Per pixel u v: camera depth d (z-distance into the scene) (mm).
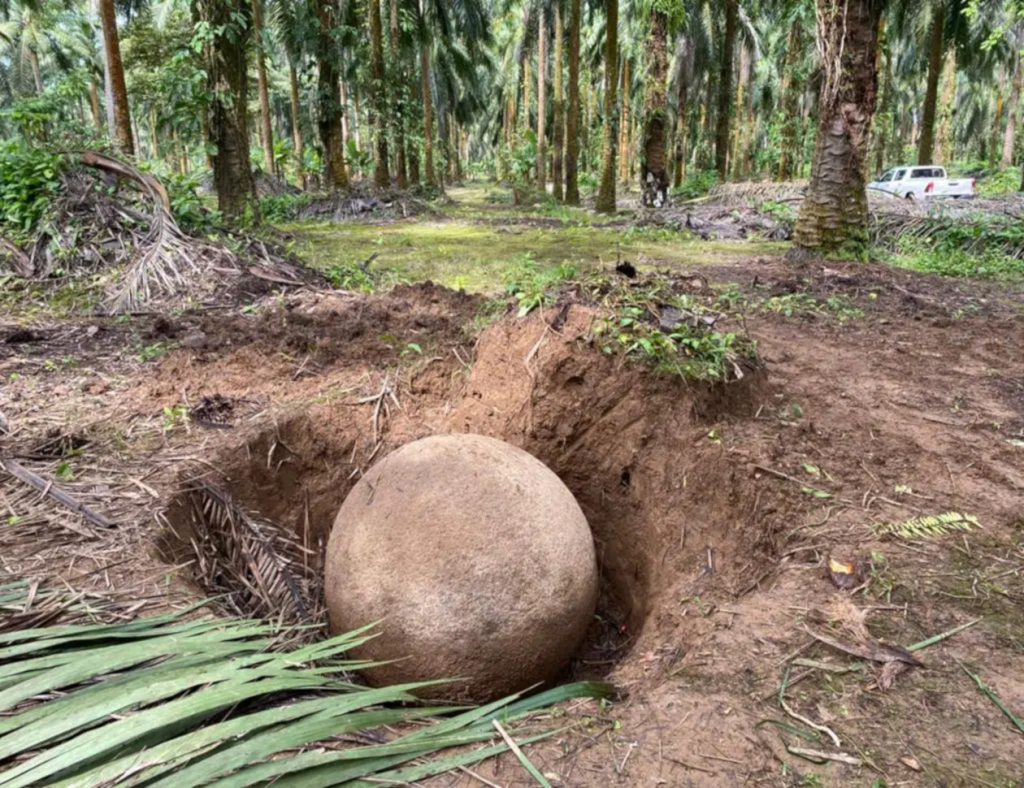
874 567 2387
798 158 27812
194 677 1662
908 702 1786
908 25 23250
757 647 2020
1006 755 1617
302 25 18844
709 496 3184
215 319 5637
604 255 10023
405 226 15258
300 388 4273
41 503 2824
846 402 4012
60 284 6434
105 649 1779
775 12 25922
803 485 2959
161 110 14852
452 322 5445
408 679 2396
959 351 5117
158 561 2500
